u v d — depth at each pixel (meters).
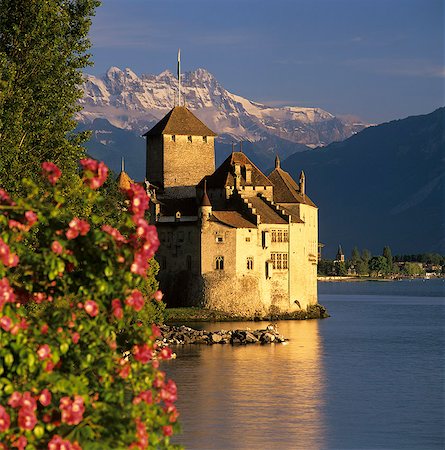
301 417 162.75
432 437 147.12
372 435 148.50
